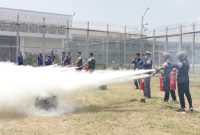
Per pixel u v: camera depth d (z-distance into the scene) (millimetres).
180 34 22891
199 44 21594
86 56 26875
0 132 7699
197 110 11055
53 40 35969
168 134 7773
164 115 10031
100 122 8883
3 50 29750
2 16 26531
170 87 12570
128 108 11273
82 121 8969
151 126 8539
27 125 8445
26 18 26984
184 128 8398
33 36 34656
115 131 7930
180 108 10773
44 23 25094
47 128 8141
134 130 8078
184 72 10578
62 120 9078
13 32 34750
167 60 12656
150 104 12227
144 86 14195
